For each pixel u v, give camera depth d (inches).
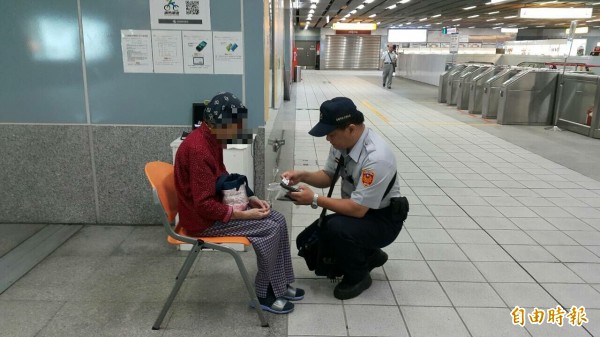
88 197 142.6
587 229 149.9
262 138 137.4
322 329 94.6
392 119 384.5
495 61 652.7
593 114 308.0
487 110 393.1
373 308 102.8
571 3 725.9
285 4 437.4
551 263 125.7
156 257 124.6
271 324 96.0
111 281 112.0
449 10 909.2
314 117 386.0
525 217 160.2
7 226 142.0
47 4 128.3
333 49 1487.5
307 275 118.1
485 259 127.7
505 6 791.7
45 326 93.8
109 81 133.9
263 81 134.0
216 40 131.4
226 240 90.2
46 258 123.0
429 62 752.3
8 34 130.0
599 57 502.6
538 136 315.0
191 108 135.6
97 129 137.0
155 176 89.7
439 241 139.4
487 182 202.8
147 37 131.0
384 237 103.8
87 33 130.5
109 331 92.5
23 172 139.6
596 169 227.3
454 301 106.2
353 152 99.9
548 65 462.3
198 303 103.1
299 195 99.1
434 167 228.2
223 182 89.4
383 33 1475.1
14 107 134.6
